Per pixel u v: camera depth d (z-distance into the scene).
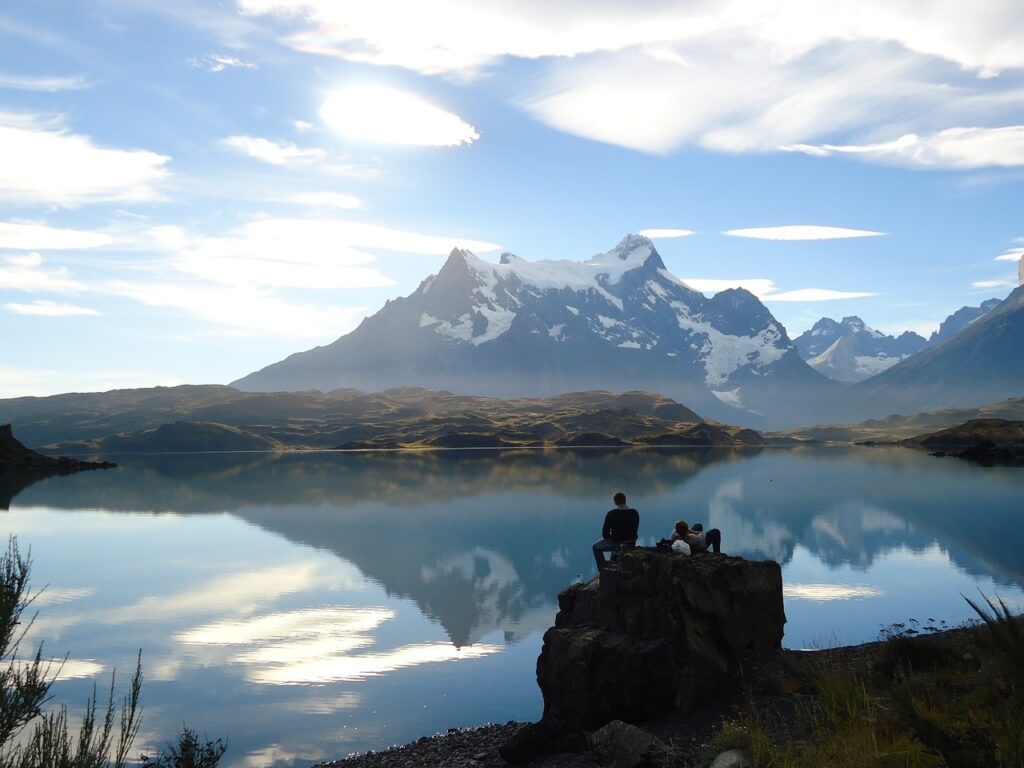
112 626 41.00
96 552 68.31
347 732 25.28
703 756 15.93
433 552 66.12
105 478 167.12
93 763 12.10
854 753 13.19
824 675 18.03
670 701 19.91
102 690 29.94
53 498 121.94
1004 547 61.03
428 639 37.88
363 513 96.94
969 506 90.88
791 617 38.12
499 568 58.50
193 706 28.11
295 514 97.06
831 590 45.03
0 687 11.90
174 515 98.00
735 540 67.06
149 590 51.16
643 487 127.75
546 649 22.64
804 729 16.36
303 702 28.42
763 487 123.31
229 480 159.75
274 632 39.44
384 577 55.12
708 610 21.11
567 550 66.81
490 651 35.62
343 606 45.59
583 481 143.12
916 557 56.88
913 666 18.94
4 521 93.00
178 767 17.67
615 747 17.31
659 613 20.97
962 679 16.86
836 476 146.38
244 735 25.06
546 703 22.38
